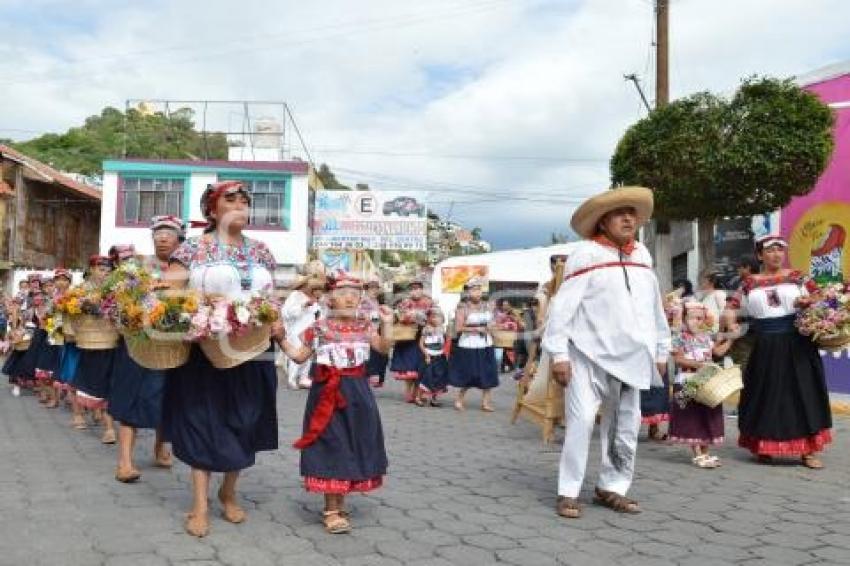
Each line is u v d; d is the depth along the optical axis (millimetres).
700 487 6223
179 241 6203
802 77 12141
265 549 4348
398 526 4852
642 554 4398
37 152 50188
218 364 4547
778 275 7422
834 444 8398
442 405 12000
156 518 4922
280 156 30422
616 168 12234
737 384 6906
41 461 6691
